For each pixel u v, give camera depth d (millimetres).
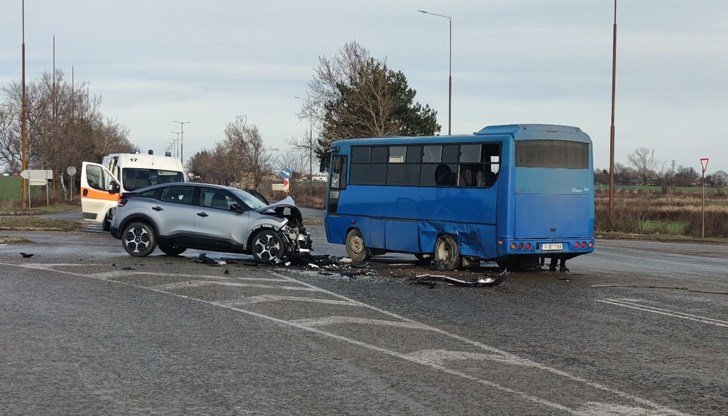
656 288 15156
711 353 9016
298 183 83250
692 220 37562
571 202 16875
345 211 20203
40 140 57625
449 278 15328
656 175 105250
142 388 7000
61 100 60406
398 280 15609
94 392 6836
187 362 8055
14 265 16797
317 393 6910
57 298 12258
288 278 15609
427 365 8062
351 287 14414
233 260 18609
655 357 8742
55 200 59938
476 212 16781
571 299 13383
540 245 16500
